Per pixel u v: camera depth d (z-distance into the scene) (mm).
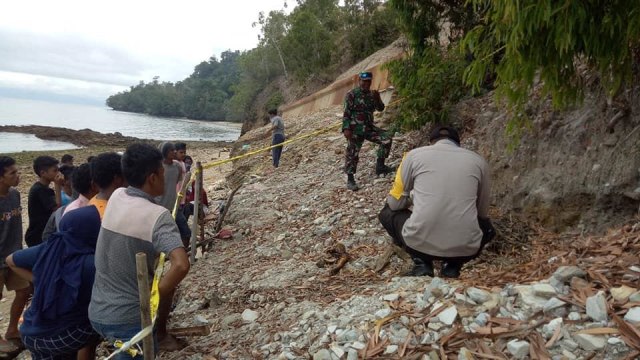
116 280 2803
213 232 7844
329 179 8711
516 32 3076
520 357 2434
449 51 6953
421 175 3777
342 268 5012
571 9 2994
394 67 7359
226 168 20125
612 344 2320
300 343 3266
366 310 3295
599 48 3279
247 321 4180
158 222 2754
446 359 2557
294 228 6812
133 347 2809
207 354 3705
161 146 6453
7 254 4871
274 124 11945
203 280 5875
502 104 6020
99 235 2879
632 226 3557
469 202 3635
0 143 45750
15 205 5023
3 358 4746
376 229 5852
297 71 36562
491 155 5617
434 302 3055
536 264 3545
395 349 2732
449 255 3646
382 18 30500
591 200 4305
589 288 2736
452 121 6953
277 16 47312
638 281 2686
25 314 3291
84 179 4035
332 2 36969
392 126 7730
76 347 3252
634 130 4094
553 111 4941
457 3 6699
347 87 17766
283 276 5191
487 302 2902
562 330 2496
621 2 3047
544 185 4734
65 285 3131
